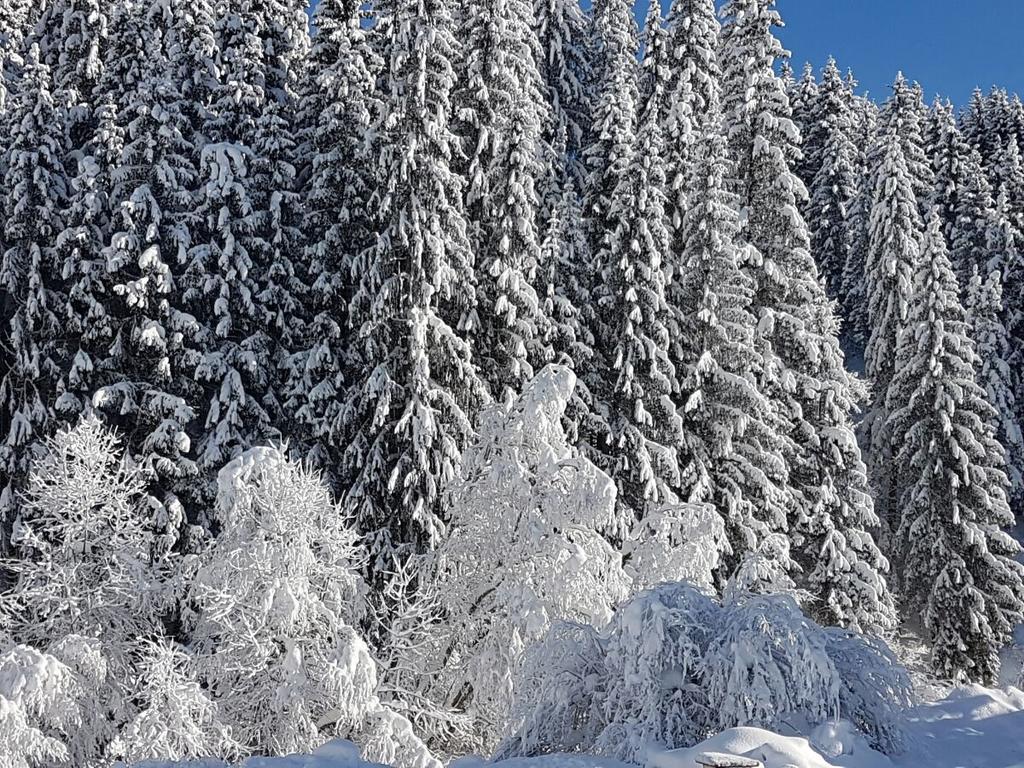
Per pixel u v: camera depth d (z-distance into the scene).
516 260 22.09
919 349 28.52
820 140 51.44
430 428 18.78
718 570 21.70
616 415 23.00
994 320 38.03
